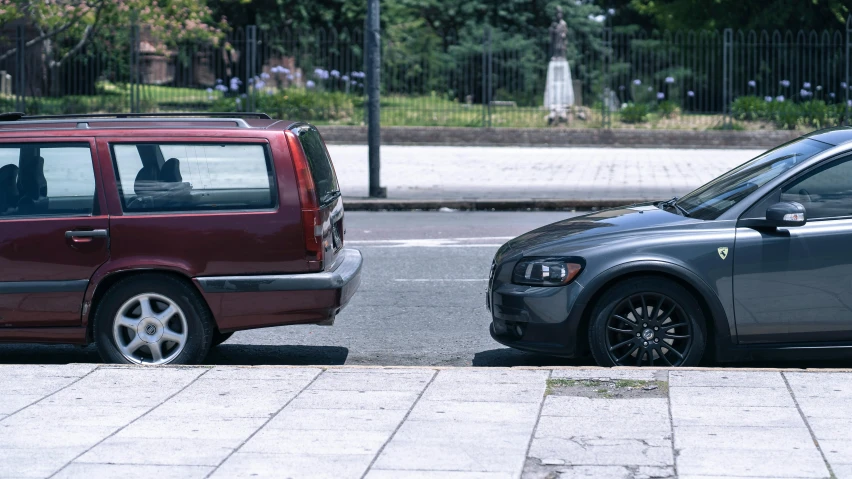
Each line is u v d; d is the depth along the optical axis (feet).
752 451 15.93
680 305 21.83
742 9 128.06
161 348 22.72
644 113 102.58
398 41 130.41
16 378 20.84
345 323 29.27
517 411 18.26
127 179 22.58
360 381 20.45
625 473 15.06
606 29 101.30
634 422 17.52
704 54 129.70
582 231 23.16
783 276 21.61
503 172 72.49
